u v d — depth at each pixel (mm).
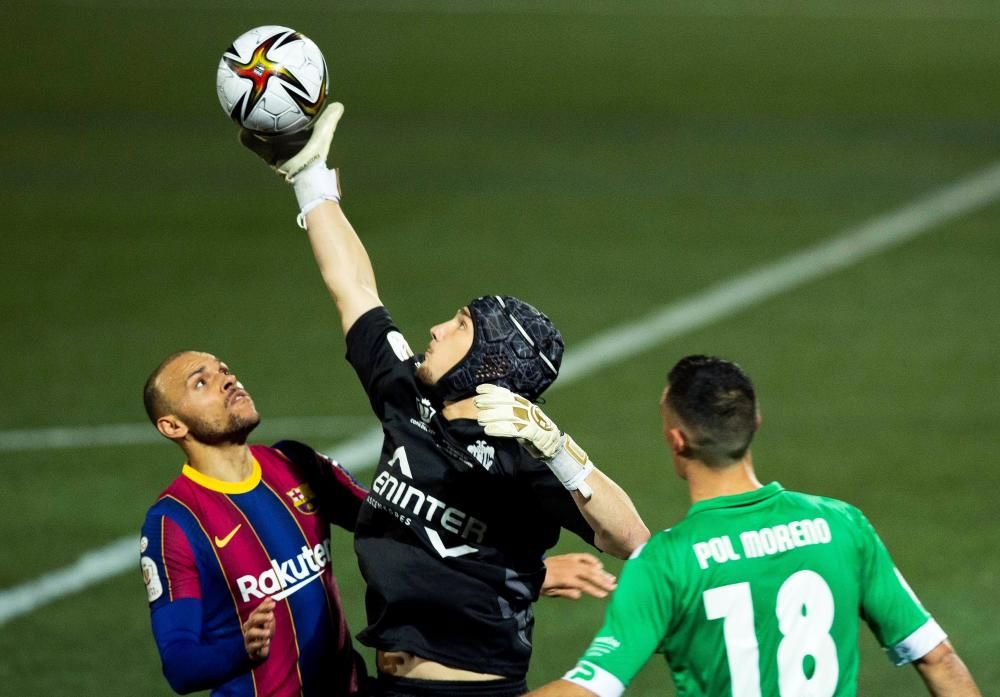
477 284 45219
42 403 35000
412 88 79750
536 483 14508
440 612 14469
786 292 44531
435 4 116500
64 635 23656
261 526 15234
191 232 51625
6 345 39562
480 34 101375
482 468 14469
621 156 63844
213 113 72625
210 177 59531
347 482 16422
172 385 15008
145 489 29719
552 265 47438
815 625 12758
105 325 41375
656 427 33312
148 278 46125
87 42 95062
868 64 89562
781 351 38969
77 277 46188
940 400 35094
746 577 12664
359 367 15695
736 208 54906
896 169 61125
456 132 68500
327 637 15516
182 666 14117
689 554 12664
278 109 16531
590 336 40344
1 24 102625
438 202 55562
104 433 33031
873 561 13258
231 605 14922
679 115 73125
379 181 58719
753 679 12633
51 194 56594
